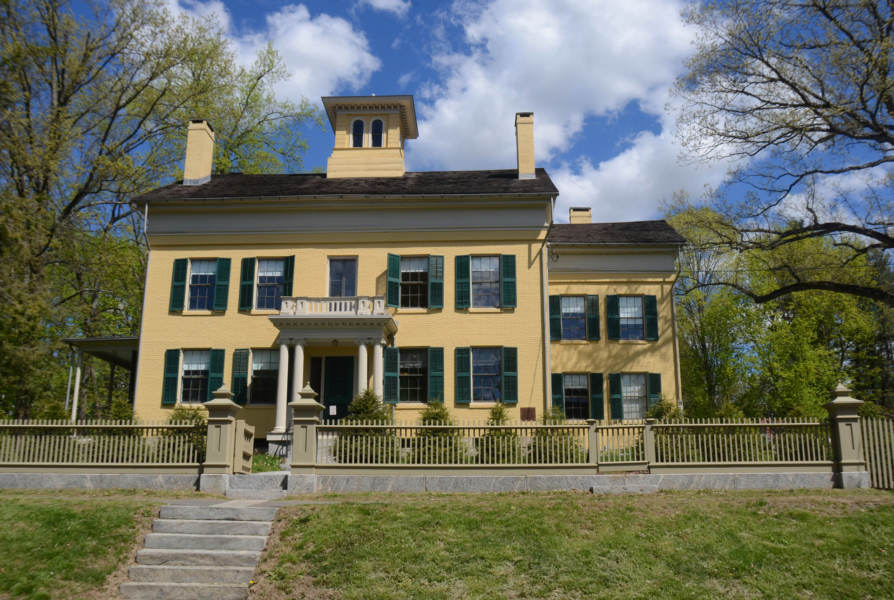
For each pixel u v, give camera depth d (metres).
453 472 15.70
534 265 25.45
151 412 24.78
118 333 39.28
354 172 29.58
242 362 24.83
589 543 12.22
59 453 16.34
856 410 15.80
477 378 24.88
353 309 23.84
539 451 15.95
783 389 35.25
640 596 10.75
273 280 25.83
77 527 12.86
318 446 16.05
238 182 28.80
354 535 12.41
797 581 11.20
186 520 13.18
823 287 27.28
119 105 31.14
